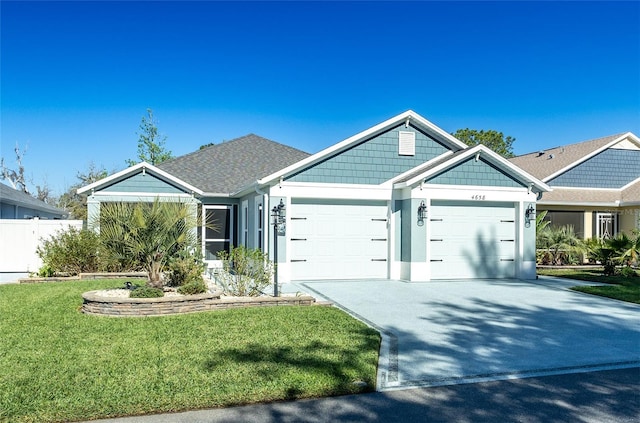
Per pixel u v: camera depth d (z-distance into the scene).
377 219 15.08
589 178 22.98
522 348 7.06
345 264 14.79
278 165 21.38
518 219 15.52
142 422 4.36
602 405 4.92
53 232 17.48
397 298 11.35
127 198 17.84
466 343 7.32
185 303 9.09
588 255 18.88
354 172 14.88
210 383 5.12
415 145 15.50
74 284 13.20
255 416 4.53
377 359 6.21
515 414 4.68
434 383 5.54
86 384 5.05
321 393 5.05
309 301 10.10
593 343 7.37
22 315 8.71
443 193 14.71
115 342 6.77
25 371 5.46
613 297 11.55
